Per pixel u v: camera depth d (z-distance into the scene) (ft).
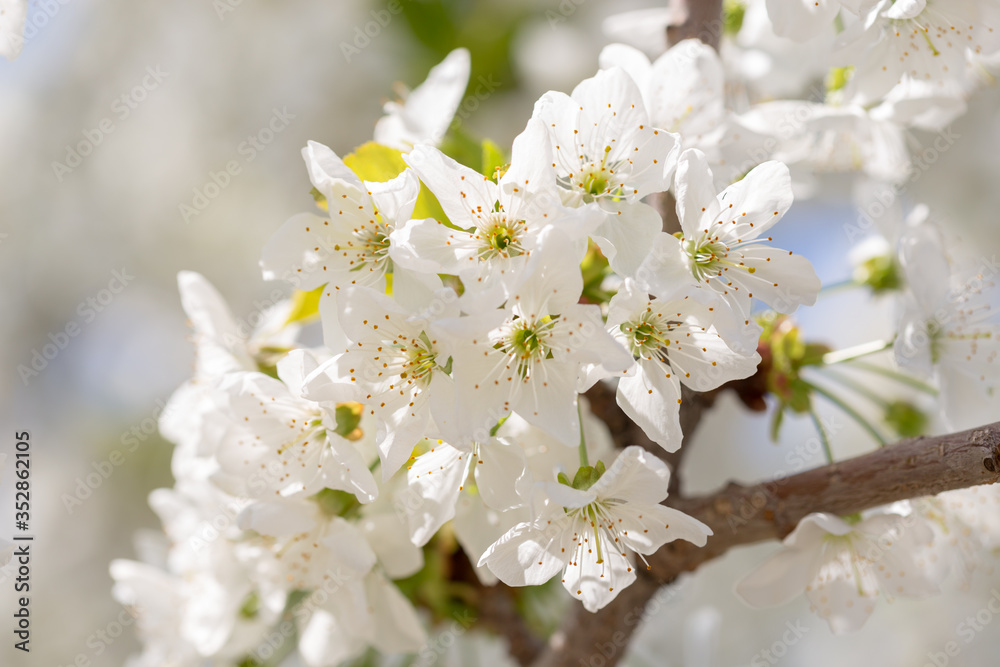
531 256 1.15
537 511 1.18
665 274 1.18
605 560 1.20
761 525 1.24
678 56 1.27
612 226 1.19
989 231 1.84
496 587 1.41
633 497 1.18
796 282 1.21
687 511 1.26
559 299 1.16
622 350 1.15
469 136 1.31
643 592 1.29
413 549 1.28
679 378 1.20
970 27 1.28
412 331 1.18
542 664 1.33
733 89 1.39
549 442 1.25
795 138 1.33
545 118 1.19
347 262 1.22
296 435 1.25
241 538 1.32
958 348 1.30
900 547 1.25
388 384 1.18
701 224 1.20
